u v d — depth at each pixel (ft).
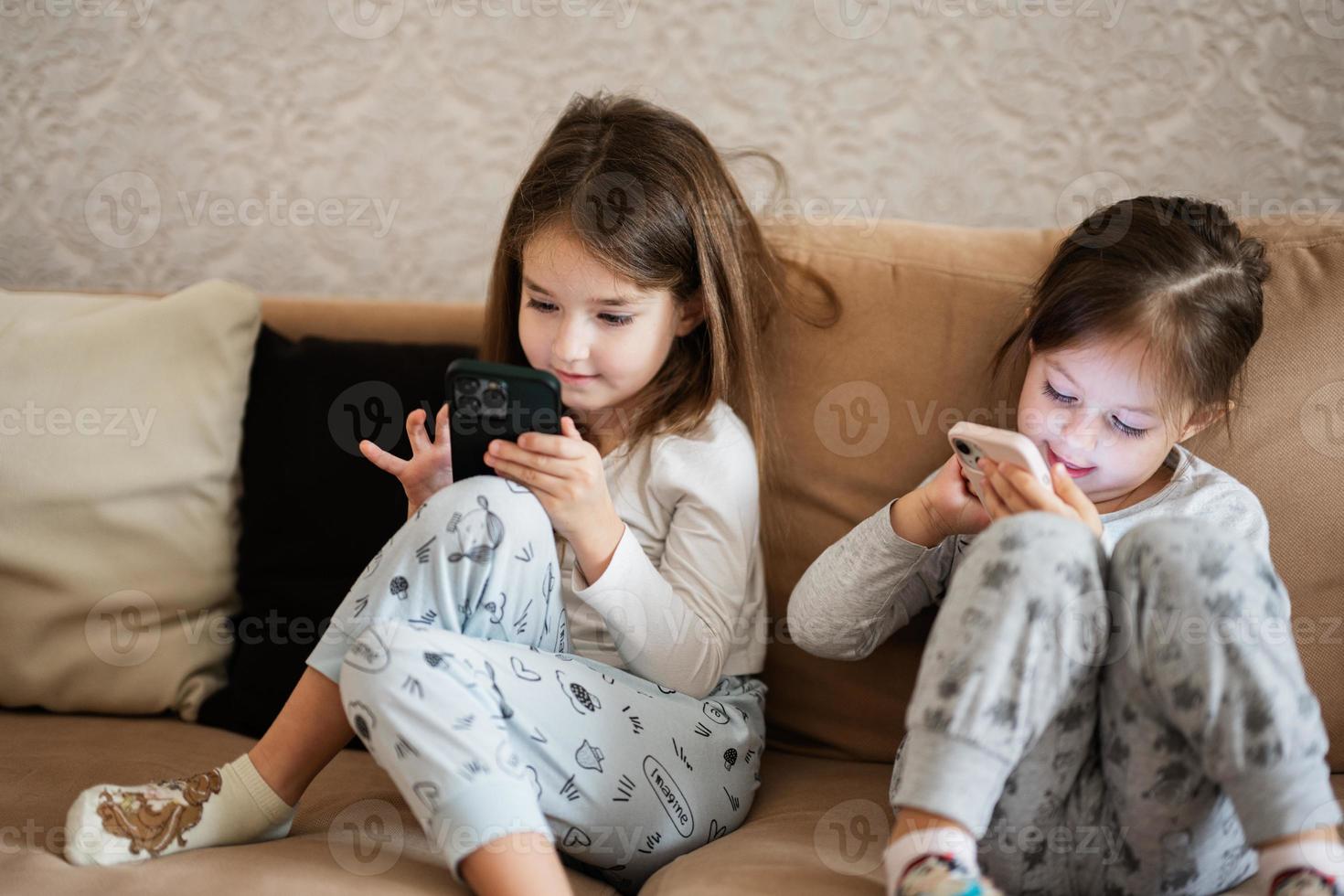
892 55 4.32
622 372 3.22
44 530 3.54
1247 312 2.99
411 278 4.71
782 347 3.55
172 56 4.64
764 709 3.55
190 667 3.66
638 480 3.37
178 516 3.66
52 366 3.61
